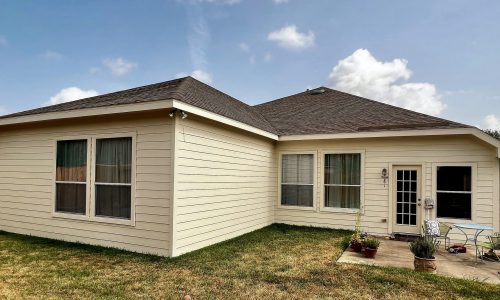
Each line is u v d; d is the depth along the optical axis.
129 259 5.79
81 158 7.22
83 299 4.01
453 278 5.10
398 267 5.73
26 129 8.11
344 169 9.54
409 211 8.74
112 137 6.72
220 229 7.46
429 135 8.30
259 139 9.47
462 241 8.12
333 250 6.87
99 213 6.89
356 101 12.11
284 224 10.21
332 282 4.83
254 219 9.13
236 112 8.62
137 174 6.37
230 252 6.49
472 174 8.09
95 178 6.97
